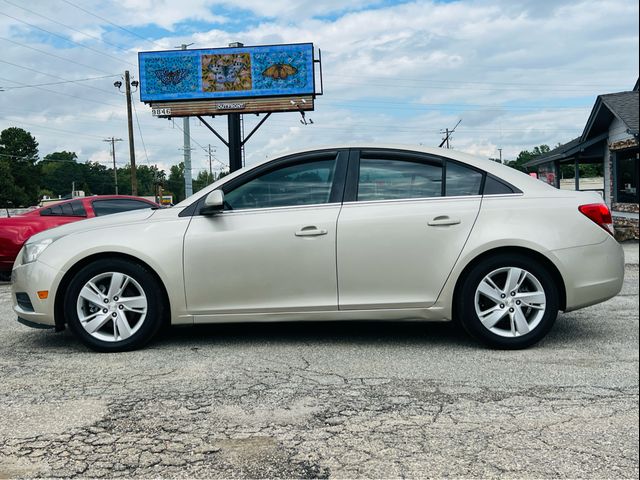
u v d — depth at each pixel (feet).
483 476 8.17
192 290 14.97
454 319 15.07
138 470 8.54
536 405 10.80
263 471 8.45
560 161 83.51
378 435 9.59
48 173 417.69
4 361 14.51
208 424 10.17
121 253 15.06
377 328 17.44
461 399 11.19
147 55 80.79
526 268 14.56
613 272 14.89
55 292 15.08
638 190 54.44
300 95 79.71
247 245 14.88
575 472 8.23
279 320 15.03
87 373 13.29
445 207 14.83
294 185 15.37
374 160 15.39
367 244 14.74
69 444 9.43
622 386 11.79
